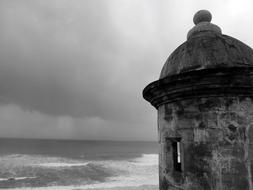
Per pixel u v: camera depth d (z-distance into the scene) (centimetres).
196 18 368
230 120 268
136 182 2558
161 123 336
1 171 3081
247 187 258
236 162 262
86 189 2203
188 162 283
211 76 264
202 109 279
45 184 2419
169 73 325
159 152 349
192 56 310
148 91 337
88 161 4609
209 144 271
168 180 312
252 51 327
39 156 5394
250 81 260
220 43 311
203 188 267
